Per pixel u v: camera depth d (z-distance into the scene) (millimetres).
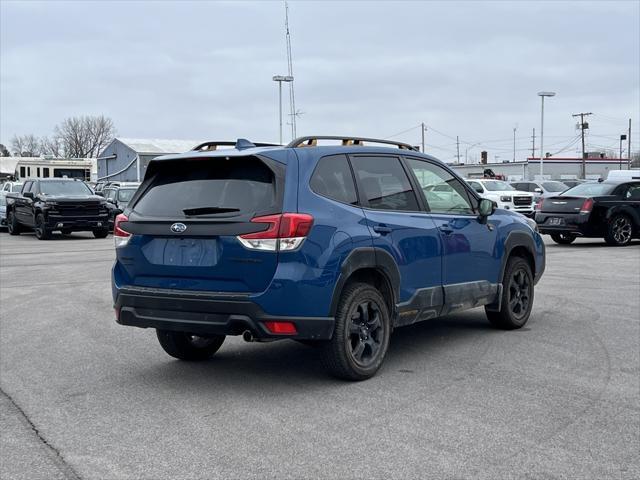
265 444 4434
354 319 5715
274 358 6652
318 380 5855
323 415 4965
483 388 5578
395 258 5957
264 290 5141
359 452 4281
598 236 17484
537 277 8086
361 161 6051
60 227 23062
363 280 5895
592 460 4152
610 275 12062
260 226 5152
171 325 5457
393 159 6414
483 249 7094
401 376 5938
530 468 4035
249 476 3961
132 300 5625
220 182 5523
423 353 6730
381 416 4926
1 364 6594
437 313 6527
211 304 5227
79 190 24375
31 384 5918
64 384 5902
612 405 5152
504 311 7535
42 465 4188
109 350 7105
